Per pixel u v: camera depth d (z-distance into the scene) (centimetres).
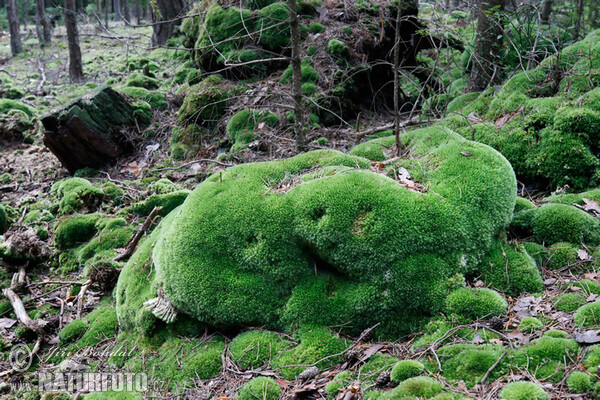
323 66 671
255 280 324
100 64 1419
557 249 343
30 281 479
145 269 381
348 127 640
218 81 707
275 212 327
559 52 518
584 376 232
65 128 656
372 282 306
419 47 783
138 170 654
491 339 274
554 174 431
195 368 310
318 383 279
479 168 340
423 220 309
